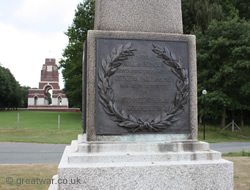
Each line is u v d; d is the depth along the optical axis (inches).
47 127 893.8
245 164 285.6
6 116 1567.4
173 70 160.9
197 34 827.4
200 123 959.6
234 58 761.0
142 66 157.8
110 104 151.0
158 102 157.8
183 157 147.6
